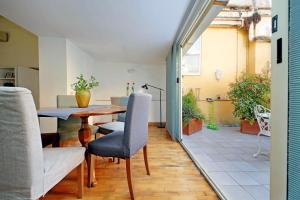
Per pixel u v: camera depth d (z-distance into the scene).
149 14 2.48
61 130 2.30
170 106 4.02
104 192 1.68
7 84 4.39
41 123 3.55
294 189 0.72
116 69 5.51
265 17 4.55
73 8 2.34
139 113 1.67
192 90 5.02
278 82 0.83
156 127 5.04
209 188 1.76
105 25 2.87
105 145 1.62
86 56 4.59
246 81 4.37
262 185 1.79
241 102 4.24
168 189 1.74
